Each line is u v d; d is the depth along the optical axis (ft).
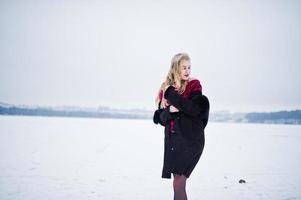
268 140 53.31
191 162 8.27
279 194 15.14
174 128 8.32
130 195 14.30
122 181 17.62
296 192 15.61
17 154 28.58
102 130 71.26
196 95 8.14
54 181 17.21
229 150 37.01
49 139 45.16
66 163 24.09
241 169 23.11
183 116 8.30
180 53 8.65
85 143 40.86
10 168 21.18
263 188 16.49
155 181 17.79
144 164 24.47
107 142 43.04
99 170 21.31
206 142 48.21
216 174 20.80
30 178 17.90
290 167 24.41
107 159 26.99
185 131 8.23
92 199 13.44
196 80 8.47
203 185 17.16
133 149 35.47
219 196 14.61
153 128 83.97
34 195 13.94
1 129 64.39
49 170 20.81
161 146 39.27
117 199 13.55
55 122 106.93
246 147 40.81
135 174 19.98
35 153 29.71
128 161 26.00
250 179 19.11
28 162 24.03
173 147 8.29
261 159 29.17
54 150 32.63
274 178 19.53
